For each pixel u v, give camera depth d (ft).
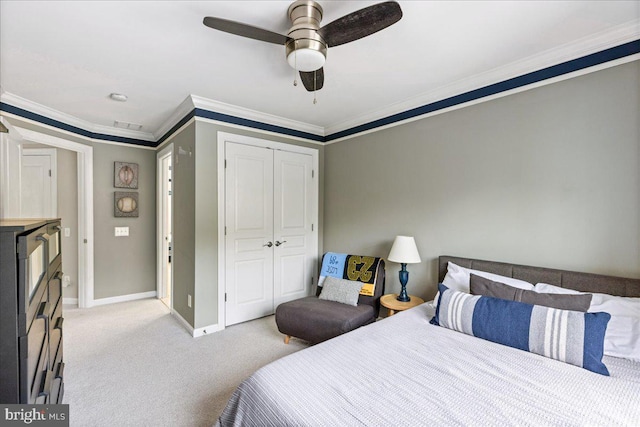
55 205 12.89
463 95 8.56
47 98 9.57
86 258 12.66
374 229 11.20
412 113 9.82
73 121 11.61
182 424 5.91
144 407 6.40
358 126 11.69
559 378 4.41
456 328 6.18
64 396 6.70
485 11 5.48
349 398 3.97
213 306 10.35
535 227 7.28
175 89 8.98
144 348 9.09
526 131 7.39
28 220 4.77
